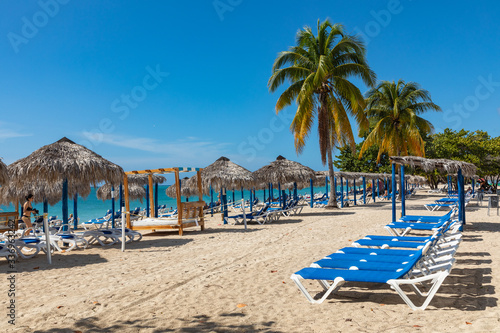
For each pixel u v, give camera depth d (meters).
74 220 19.00
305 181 21.08
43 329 3.97
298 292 5.24
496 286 5.18
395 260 5.18
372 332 3.68
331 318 4.14
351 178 26.86
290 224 14.52
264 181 20.58
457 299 4.66
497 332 3.50
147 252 8.95
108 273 6.71
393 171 12.40
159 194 93.88
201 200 13.64
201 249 9.17
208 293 5.27
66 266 7.46
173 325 4.04
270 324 4.00
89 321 4.21
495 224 12.30
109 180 11.26
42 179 10.74
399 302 4.66
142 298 5.08
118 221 18.27
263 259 7.60
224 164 17.19
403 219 10.12
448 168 11.55
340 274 4.54
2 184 8.76
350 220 15.10
